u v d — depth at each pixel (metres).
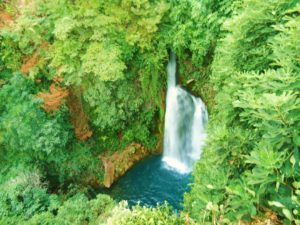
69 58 9.88
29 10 10.14
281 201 2.74
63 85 10.64
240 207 3.15
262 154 2.75
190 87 11.08
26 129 9.46
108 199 8.16
